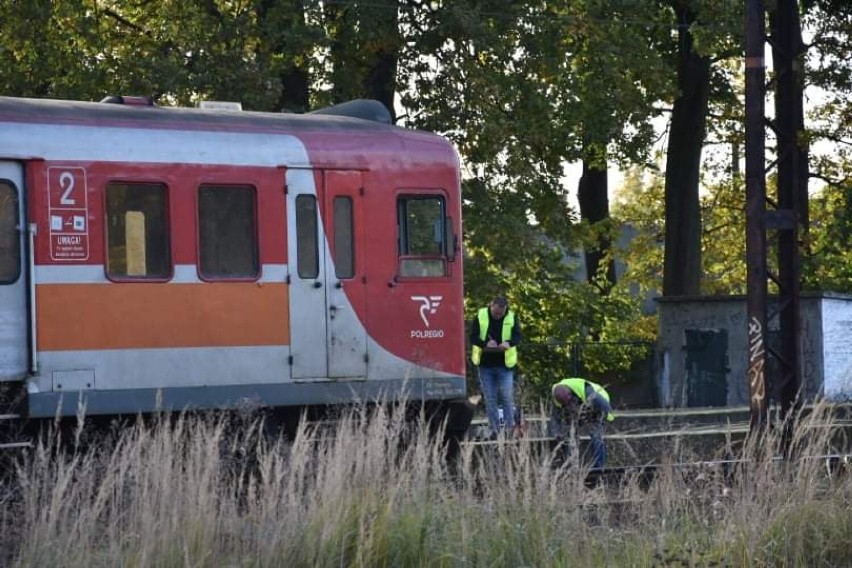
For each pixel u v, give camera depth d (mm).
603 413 50719
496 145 93312
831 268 124750
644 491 43219
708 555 34562
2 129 48375
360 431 35875
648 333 133000
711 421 78062
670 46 120312
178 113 52375
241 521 34000
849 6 116312
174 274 50562
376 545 33312
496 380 63625
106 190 49719
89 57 88562
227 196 51906
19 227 48375
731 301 96188
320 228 53438
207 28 87625
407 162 55406
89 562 31625
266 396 52000
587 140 100062
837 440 51594
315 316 53125
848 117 120250
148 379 49906
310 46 87125
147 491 33312
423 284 55438
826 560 37000
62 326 48688
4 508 34594
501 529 34500
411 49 93438
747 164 58938
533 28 95000
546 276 113938
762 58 58406
